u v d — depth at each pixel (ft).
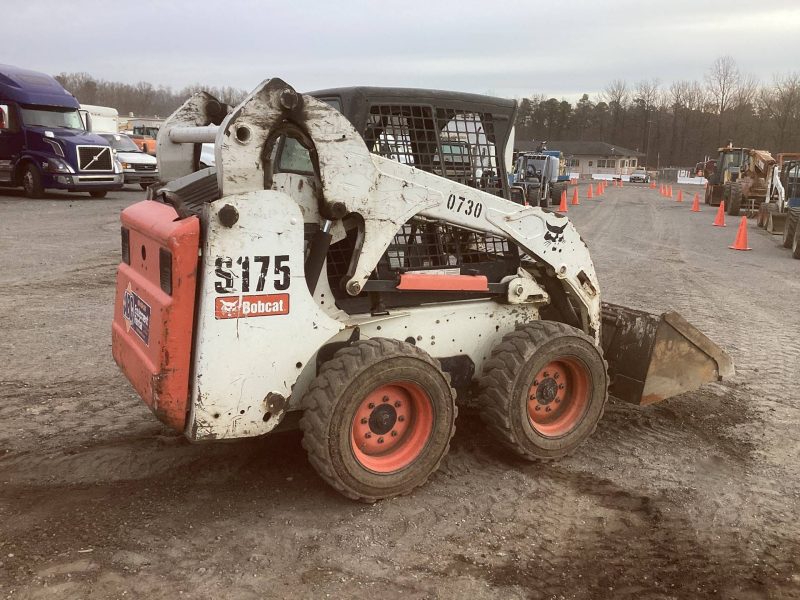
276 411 11.87
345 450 11.95
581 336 14.56
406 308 13.79
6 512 11.92
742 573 11.21
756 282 39.81
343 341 12.93
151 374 11.21
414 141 13.65
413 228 13.83
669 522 12.68
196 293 11.07
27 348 21.48
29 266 33.99
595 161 321.93
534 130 400.67
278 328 11.63
